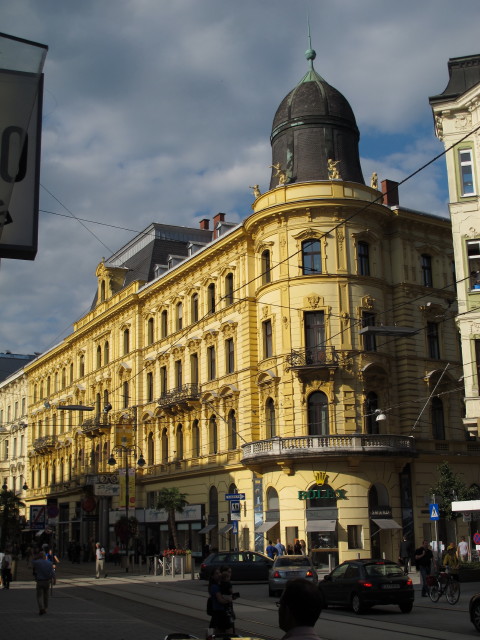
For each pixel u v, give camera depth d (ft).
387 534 138.82
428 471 146.20
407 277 153.07
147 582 125.90
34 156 32.07
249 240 157.28
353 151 155.53
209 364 169.07
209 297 171.63
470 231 108.68
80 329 238.27
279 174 150.00
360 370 140.87
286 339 142.20
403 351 148.87
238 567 120.37
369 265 148.05
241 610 81.51
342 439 134.21
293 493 136.46
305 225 144.46
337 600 82.28
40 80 32.73
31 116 32.19
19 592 108.78
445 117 112.78
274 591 95.61
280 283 144.56
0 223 28.94
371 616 76.13
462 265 108.06
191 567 131.23
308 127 153.28
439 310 156.56
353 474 135.64
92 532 219.20
